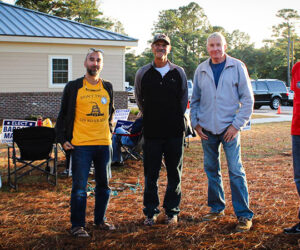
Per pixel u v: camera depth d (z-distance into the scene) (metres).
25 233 3.84
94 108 3.73
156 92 3.91
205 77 4.00
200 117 4.09
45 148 5.72
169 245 3.52
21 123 6.23
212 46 3.88
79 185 3.71
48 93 17.22
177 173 4.08
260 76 85.25
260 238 3.64
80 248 3.47
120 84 18.80
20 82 16.88
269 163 7.34
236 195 3.92
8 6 19.36
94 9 57.22
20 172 6.67
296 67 3.80
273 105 24.33
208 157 4.14
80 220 3.76
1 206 4.73
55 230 3.92
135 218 4.27
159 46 3.86
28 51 16.86
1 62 16.45
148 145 4.01
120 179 6.19
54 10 51.75
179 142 4.01
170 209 4.12
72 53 17.69
